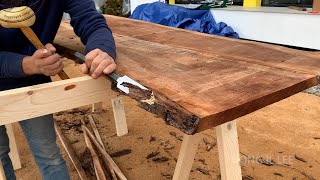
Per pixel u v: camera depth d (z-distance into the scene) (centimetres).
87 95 90
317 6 340
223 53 117
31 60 88
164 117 69
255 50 122
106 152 197
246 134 222
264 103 75
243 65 100
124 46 128
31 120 115
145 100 74
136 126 240
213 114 64
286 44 370
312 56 113
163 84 82
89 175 180
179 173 120
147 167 190
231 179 99
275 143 210
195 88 79
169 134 228
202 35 155
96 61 88
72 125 242
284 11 359
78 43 145
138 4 529
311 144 207
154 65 100
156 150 208
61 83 85
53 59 88
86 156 195
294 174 178
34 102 82
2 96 77
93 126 233
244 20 403
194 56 112
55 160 127
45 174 128
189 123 63
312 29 342
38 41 90
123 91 81
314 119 242
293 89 83
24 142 220
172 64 101
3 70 90
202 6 443
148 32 164
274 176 177
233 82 84
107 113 262
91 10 106
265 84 82
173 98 72
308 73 92
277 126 232
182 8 432
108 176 176
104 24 106
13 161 185
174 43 135
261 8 397
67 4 106
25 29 85
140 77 88
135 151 207
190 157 117
